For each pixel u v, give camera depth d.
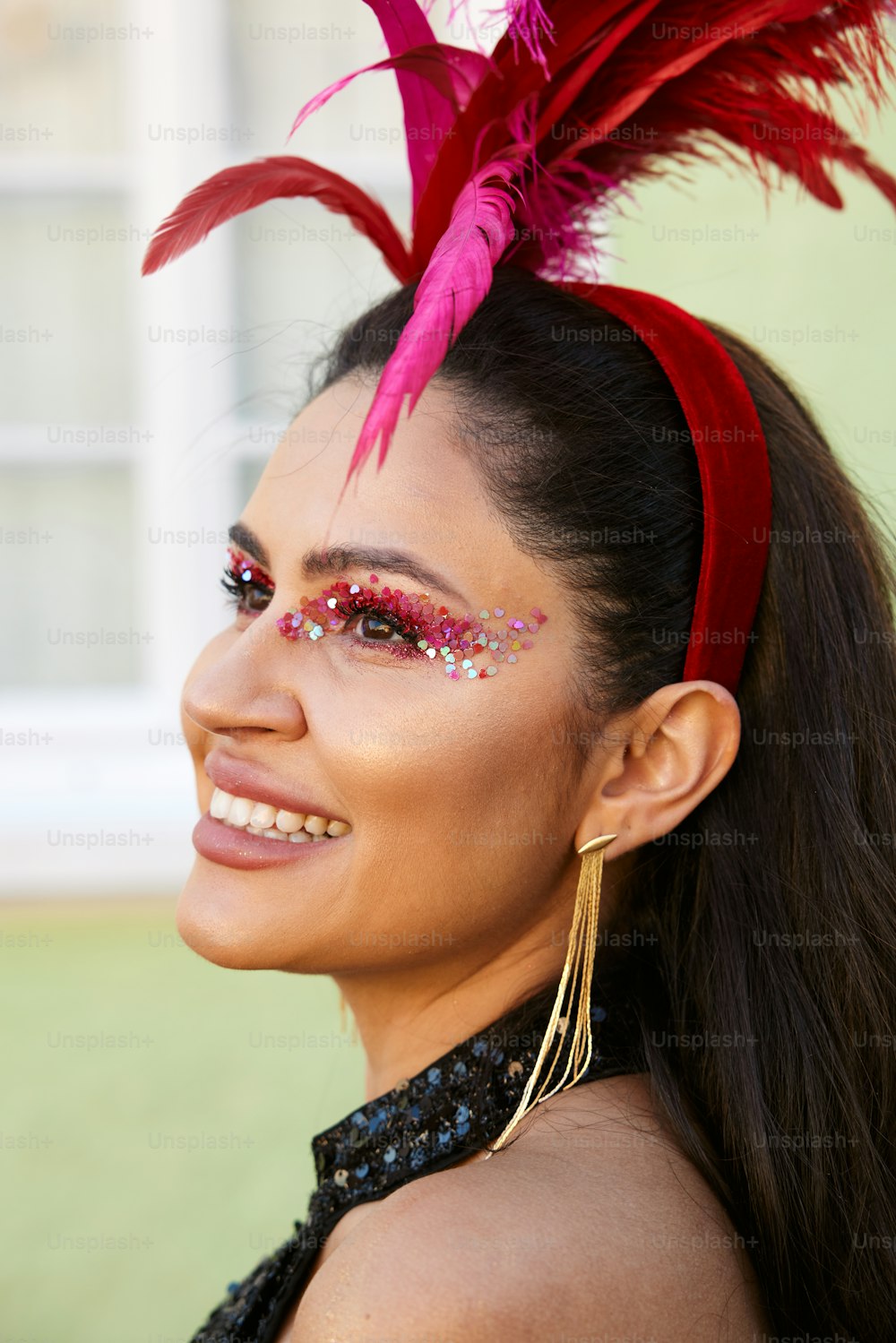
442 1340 0.87
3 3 3.31
